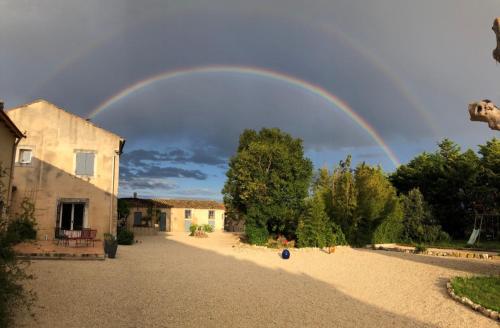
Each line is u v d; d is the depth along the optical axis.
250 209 30.47
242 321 8.97
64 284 11.81
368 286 13.55
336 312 9.99
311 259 21.33
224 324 8.70
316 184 31.97
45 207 24.31
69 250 18.61
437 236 31.39
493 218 33.47
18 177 24.20
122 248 24.44
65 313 8.85
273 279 14.70
